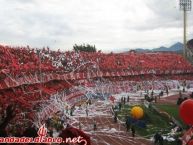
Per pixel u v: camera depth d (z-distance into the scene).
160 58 114.38
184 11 129.88
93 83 78.31
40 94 47.25
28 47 60.47
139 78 98.56
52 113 47.38
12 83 42.38
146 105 67.94
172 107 65.62
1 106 35.97
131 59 103.19
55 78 60.47
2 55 49.25
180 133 44.09
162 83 102.38
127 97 78.88
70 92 65.31
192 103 18.28
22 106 39.53
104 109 63.91
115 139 44.16
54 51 73.75
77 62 76.88
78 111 60.66
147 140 43.94
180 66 113.88
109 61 92.31
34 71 51.12
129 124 48.81
